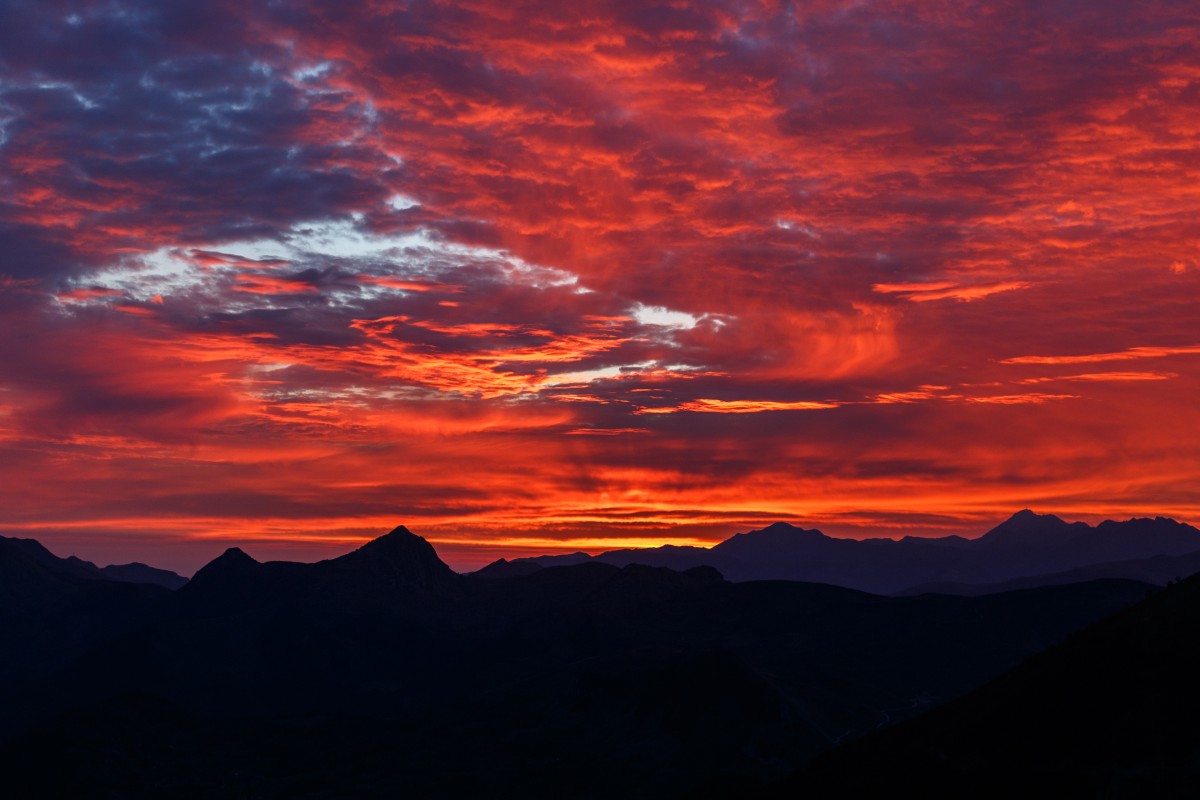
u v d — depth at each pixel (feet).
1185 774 215.31
